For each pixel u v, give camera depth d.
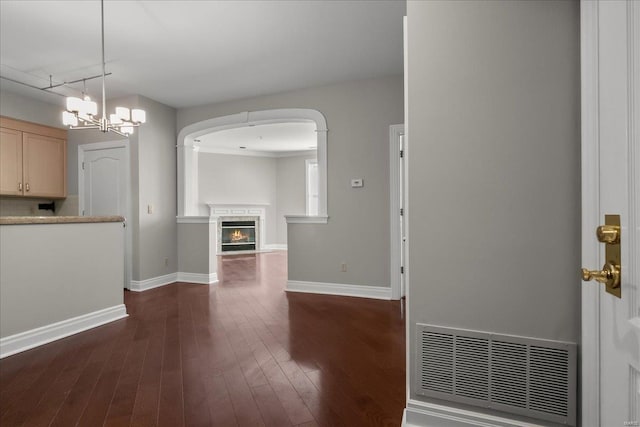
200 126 4.80
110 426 1.56
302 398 1.79
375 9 2.61
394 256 3.86
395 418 1.62
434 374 1.45
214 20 2.74
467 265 1.40
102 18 2.48
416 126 1.48
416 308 1.48
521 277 1.33
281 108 4.35
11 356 2.34
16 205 4.64
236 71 3.72
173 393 1.84
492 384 1.36
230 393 1.84
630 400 0.83
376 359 2.27
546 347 1.29
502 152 1.35
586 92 1.12
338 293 4.08
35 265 2.58
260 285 4.69
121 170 4.50
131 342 2.60
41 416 1.64
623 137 0.84
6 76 3.81
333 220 4.11
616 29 0.89
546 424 1.30
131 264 4.40
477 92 1.38
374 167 3.94
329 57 3.41
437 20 1.44
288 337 2.68
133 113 2.95
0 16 2.65
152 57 3.38
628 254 0.79
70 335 2.76
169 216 4.86
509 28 1.34
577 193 1.26
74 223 2.88
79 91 4.25
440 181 1.44
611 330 0.94
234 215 8.71
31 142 4.48
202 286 4.62
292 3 2.53
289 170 9.20
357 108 4.00
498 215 1.36
